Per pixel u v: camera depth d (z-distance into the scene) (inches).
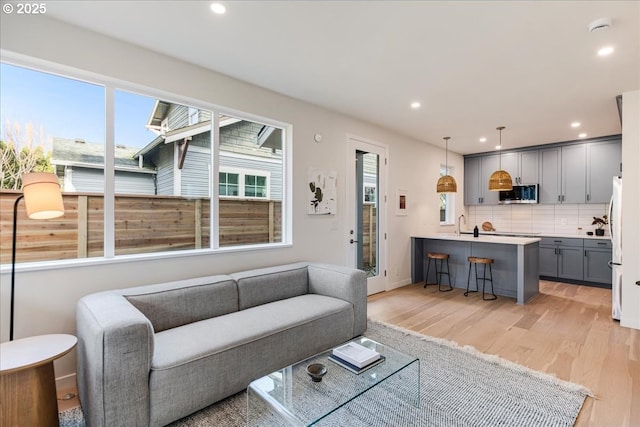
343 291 120.4
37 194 73.8
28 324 84.4
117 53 98.4
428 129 197.8
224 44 101.1
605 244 205.8
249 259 131.3
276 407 65.5
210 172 125.3
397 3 80.2
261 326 90.9
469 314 152.5
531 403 81.9
